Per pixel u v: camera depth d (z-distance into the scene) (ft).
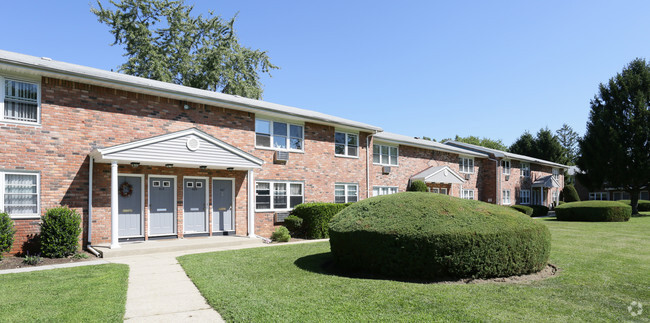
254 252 34.65
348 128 60.59
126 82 37.24
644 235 47.93
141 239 39.37
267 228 49.34
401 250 23.53
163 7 95.86
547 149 158.51
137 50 92.32
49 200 33.86
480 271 22.97
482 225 23.66
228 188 46.70
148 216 40.01
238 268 27.27
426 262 22.90
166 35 99.04
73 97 35.70
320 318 16.11
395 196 28.73
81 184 35.73
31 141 33.27
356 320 15.88
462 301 18.56
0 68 31.68
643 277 24.17
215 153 41.91
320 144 56.95
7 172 32.07
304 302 18.53
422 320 15.89
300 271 26.32
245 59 109.29
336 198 58.85
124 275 24.81
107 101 37.68
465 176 92.94
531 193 116.37
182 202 42.45
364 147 64.23
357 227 25.52
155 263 29.73
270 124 51.44
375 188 69.10
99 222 36.68
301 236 50.34
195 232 43.45
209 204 44.60
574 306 17.93
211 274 25.17
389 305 17.98
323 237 49.60
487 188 98.94
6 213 30.73
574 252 34.32
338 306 17.85
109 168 37.70
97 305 18.02
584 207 75.05
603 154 96.48
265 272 25.94
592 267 27.48
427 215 24.85
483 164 100.12
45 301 18.66
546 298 19.24
